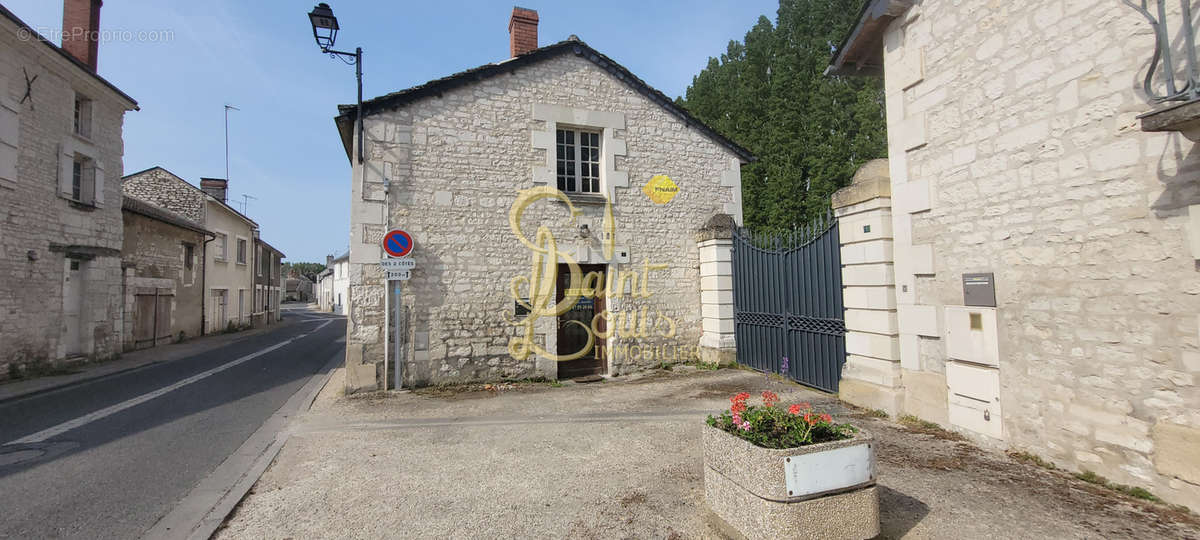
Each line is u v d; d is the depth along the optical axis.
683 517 2.99
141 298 13.35
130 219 12.80
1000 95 3.85
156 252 14.08
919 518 2.90
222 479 3.76
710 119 18.92
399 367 6.86
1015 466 3.59
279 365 10.07
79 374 8.93
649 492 3.36
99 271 10.50
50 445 4.61
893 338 4.98
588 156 8.34
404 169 7.08
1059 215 3.45
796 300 6.64
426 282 7.09
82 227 10.02
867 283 5.25
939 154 4.39
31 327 8.73
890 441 4.20
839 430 2.72
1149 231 2.98
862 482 2.59
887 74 4.99
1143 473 3.02
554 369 7.64
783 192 15.28
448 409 5.82
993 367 3.94
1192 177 2.79
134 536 2.88
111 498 3.41
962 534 2.72
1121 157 3.11
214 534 2.90
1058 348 3.48
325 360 10.87
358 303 6.79
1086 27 3.29
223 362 10.57
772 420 2.76
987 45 3.96
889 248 5.06
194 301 16.70
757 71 18.02
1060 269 3.45
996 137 3.88
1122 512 2.89
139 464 4.09
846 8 17.30
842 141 15.07
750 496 2.55
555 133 7.93
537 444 4.44
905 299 4.76
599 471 3.76
